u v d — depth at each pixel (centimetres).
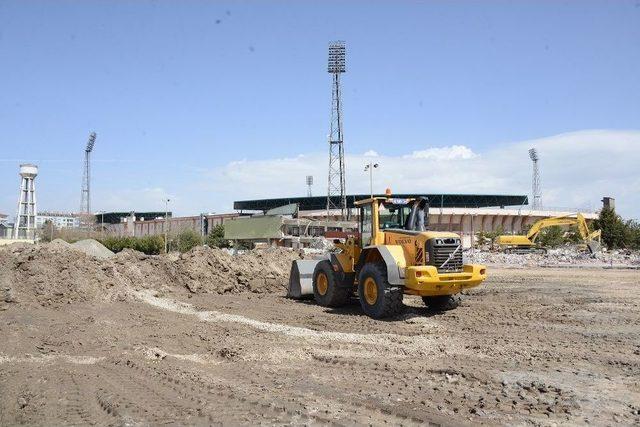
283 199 7962
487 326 1149
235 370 787
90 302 1470
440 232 1248
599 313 1325
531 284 2181
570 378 734
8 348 927
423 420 563
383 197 1350
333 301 1443
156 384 708
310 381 721
